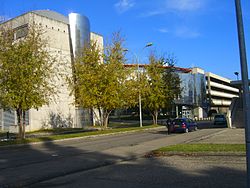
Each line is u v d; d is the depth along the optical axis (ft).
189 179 30.83
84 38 168.76
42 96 89.56
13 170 39.91
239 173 32.73
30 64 85.66
